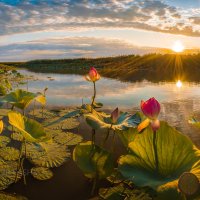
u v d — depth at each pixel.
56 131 2.04
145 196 1.16
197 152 1.03
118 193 1.20
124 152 1.66
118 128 1.19
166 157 1.06
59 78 6.92
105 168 1.15
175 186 0.88
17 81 6.04
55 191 1.25
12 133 1.94
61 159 1.57
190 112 2.77
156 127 0.98
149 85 5.09
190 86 4.88
